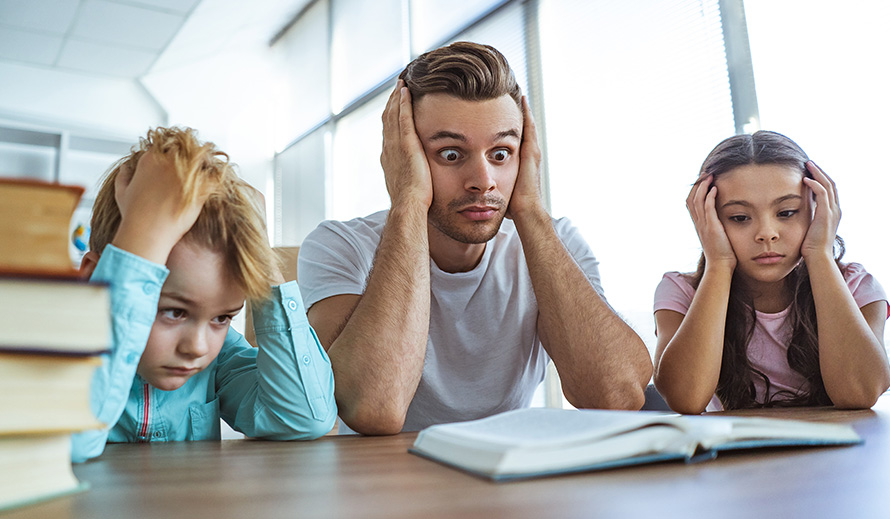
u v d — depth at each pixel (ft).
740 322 3.95
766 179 3.67
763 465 1.21
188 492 1.06
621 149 8.17
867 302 3.99
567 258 3.37
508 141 3.28
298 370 2.31
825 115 5.94
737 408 3.95
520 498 0.95
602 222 8.39
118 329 1.50
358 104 13.92
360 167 14.10
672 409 3.67
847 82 5.76
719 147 3.96
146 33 13.61
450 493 1.00
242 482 1.17
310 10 16.03
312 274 3.60
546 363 4.10
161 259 1.56
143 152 1.81
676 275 4.41
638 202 7.87
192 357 1.95
